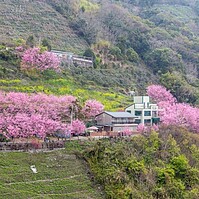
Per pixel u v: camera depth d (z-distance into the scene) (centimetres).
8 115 6931
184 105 10056
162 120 9069
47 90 9456
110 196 5803
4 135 6575
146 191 6025
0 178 5519
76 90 10212
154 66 14662
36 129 6731
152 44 15675
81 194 5722
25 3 14838
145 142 7219
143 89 12638
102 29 15175
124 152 6744
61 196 5569
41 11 14725
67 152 6669
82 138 7331
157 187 6150
